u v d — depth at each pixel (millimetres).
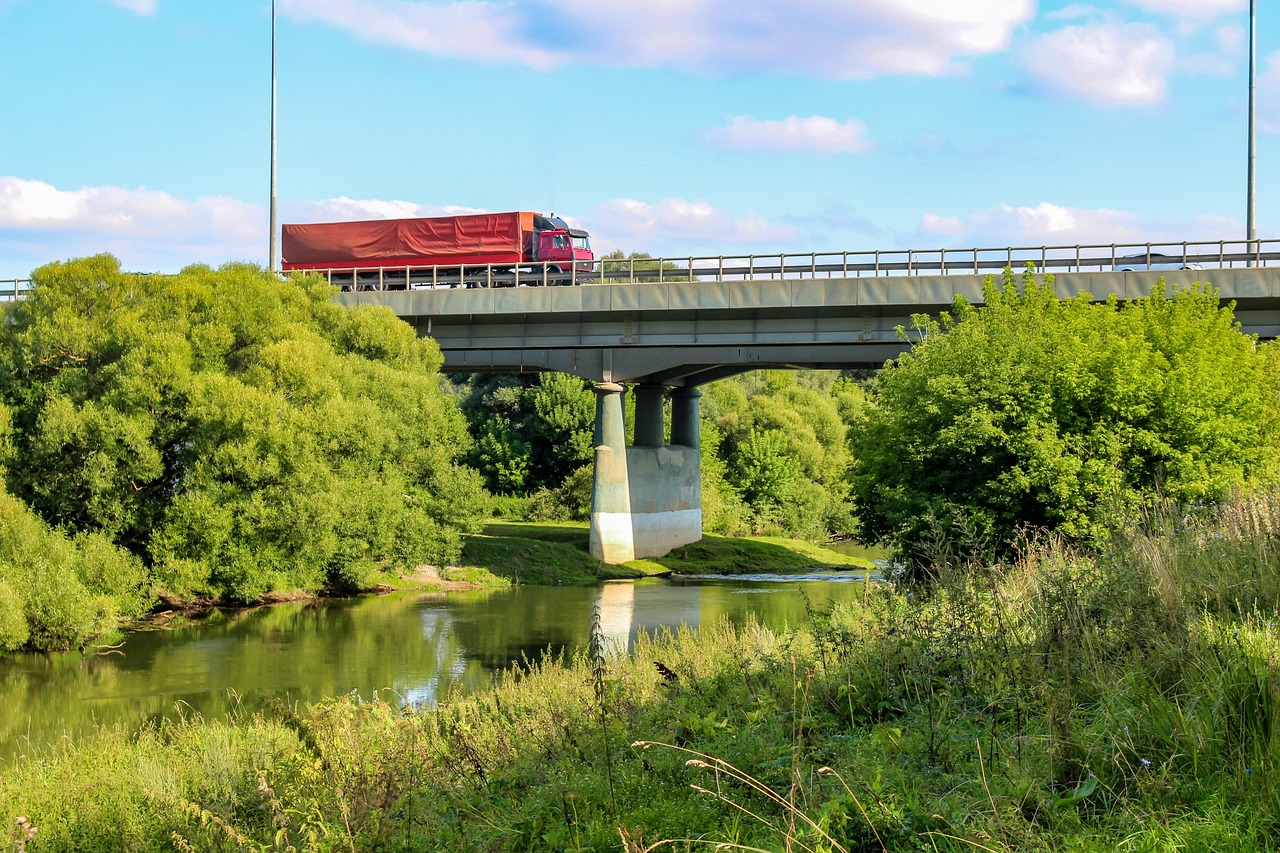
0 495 31094
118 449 33906
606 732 9359
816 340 45438
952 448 26859
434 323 50625
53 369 36781
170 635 31312
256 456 35406
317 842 8172
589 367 51406
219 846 9000
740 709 10227
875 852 6398
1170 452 25328
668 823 7156
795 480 75312
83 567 31172
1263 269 39250
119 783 12531
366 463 39656
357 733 11508
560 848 7367
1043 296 30547
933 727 8102
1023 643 9141
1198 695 7250
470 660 27250
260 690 23344
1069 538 24125
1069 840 6062
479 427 76500
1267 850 5648
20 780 13703
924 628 9891
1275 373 32875
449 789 9102
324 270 52688
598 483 52938
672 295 45969
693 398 63531
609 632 31938
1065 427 26250
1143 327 28281
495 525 63062
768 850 6145
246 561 35125
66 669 25953
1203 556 10734
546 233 53781
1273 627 8328
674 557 57031
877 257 43906
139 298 38844
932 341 29391
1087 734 7305
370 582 42000
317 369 38469
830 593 43812
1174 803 6352
